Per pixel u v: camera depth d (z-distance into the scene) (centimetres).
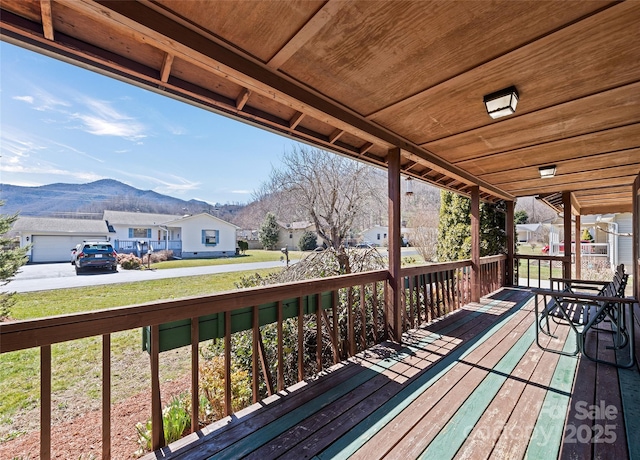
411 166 412
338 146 322
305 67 196
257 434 172
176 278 1089
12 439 250
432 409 195
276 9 148
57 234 2073
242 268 1422
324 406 199
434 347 302
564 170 455
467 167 437
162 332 171
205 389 279
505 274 659
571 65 196
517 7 148
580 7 149
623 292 306
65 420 278
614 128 295
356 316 351
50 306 659
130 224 2425
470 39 171
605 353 284
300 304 240
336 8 147
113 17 137
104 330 149
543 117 272
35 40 150
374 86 221
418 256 1716
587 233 1677
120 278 1098
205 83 208
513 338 328
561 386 223
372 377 239
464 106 252
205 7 146
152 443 160
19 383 349
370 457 153
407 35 168
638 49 179
